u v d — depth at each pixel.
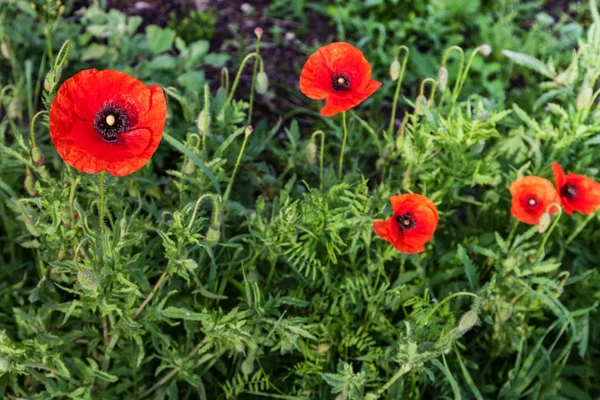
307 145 1.07
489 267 1.05
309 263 0.96
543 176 1.07
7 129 1.21
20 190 1.11
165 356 0.95
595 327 1.05
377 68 1.45
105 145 0.78
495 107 1.13
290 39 1.48
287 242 0.96
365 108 1.37
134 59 1.38
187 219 0.91
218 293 0.99
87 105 0.79
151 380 1.01
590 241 1.12
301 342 0.97
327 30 1.51
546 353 0.99
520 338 1.02
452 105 1.02
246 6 1.53
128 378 0.98
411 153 1.01
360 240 1.03
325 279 0.99
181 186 1.00
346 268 1.04
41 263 0.98
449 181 1.02
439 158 1.06
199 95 1.28
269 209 1.11
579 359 1.06
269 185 1.12
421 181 1.10
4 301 1.02
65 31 1.35
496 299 0.99
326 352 1.00
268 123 1.33
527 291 0.99
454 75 1.44
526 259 1.00
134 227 0.97
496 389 1.03
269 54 1.44
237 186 1.13
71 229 0.90
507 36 1.49
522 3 1.67
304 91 0.92
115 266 0.87
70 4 1.42
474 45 1.52
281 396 0.97
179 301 0.98
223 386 0.96
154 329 0.91
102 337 0.96
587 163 1.07
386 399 0.96
